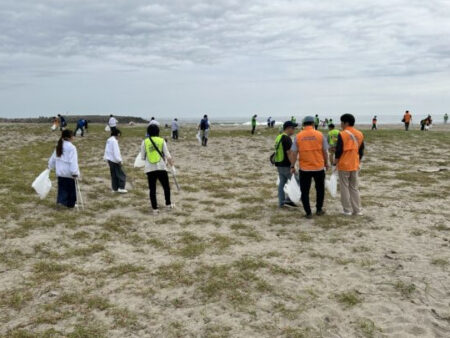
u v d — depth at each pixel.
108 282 5.16
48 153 19.83
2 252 6.12
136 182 12.21
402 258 5.83
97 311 4.41
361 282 5.09
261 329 4.04
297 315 4.29
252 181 12.64
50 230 7.29
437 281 5.06
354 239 6.76
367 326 4.04
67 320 4.22
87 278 5.28
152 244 6.64
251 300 4.64
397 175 13.23
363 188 11.20
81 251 6.22
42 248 6.37
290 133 8.82
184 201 9.80
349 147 7.96
